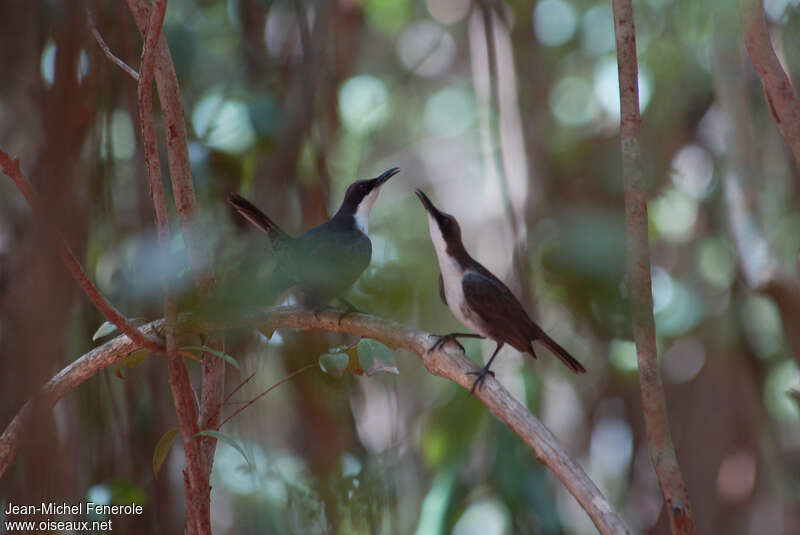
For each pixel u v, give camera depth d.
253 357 11.02
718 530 17.62
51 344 6.57
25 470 7.36
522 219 13.54
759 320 16.38
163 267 6.22
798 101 6.18
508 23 14.59
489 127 14.20
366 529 10.73
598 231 12.20
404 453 14.68
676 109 16.72
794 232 14.88
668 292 16.81
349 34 16.77
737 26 13.16
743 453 17.59
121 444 10.34
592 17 18.72
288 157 11.94
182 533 11.47
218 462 12.45
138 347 6.81
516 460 12.51
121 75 10.47
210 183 11.40
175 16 13.84
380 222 17.42
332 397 10.78
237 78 12.56
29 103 10.27
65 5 6.93
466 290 8.88
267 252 7.68
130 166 11.36
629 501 16.95
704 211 17.30
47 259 6.46
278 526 11.87
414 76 22.83
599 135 15.88
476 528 14.50
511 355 13.38
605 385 16.64
